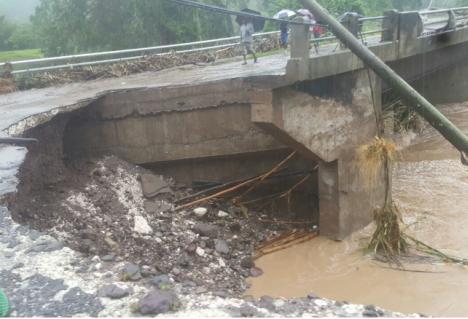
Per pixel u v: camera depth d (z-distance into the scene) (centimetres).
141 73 1541
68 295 449
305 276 962
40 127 993
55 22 2594
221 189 1218
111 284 469
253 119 995
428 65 1936
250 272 956
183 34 2519
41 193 894
